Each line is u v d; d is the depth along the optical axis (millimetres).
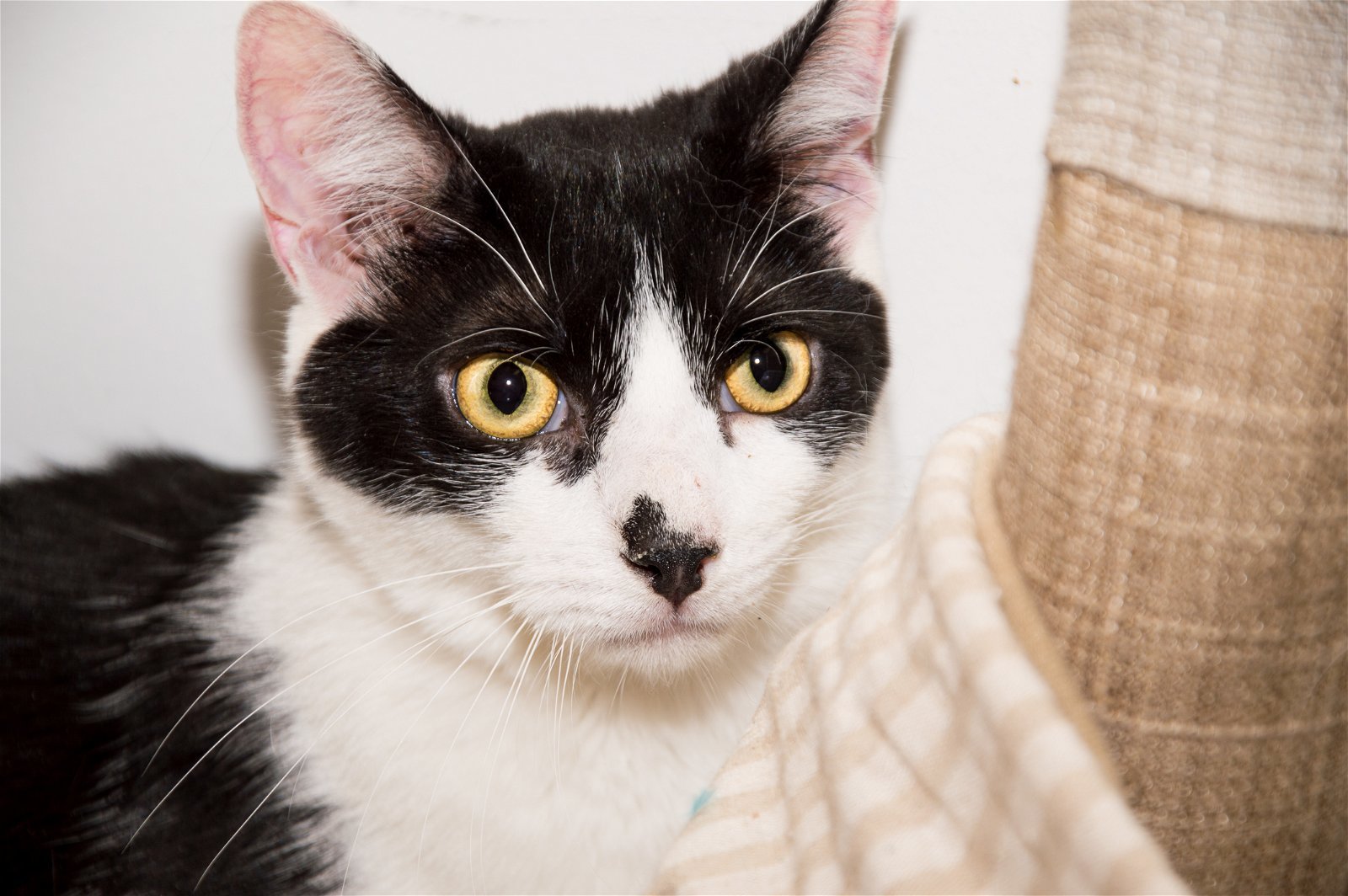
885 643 990
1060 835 739
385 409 1413
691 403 1382
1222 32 769
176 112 1942
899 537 1081
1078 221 848
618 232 1408
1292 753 913
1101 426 862
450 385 1387
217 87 1924
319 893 1508
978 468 1029
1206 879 924
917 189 1959
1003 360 2027
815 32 1452
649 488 1302
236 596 1669
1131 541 869
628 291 1387
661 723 1574
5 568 1800
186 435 2203
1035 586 931
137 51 1895
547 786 1511
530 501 1364
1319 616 879
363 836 1511
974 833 852
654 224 1421
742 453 1425
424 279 1432
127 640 1708
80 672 1697
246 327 2102
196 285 2076
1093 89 828
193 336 2119
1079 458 878
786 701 1162
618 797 1543
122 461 2070
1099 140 820
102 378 2152
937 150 1934
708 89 1658
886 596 1034
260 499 1854
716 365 1418
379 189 1436
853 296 1552
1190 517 850
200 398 2172
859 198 1591
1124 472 860
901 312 2031
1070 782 739
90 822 1590
